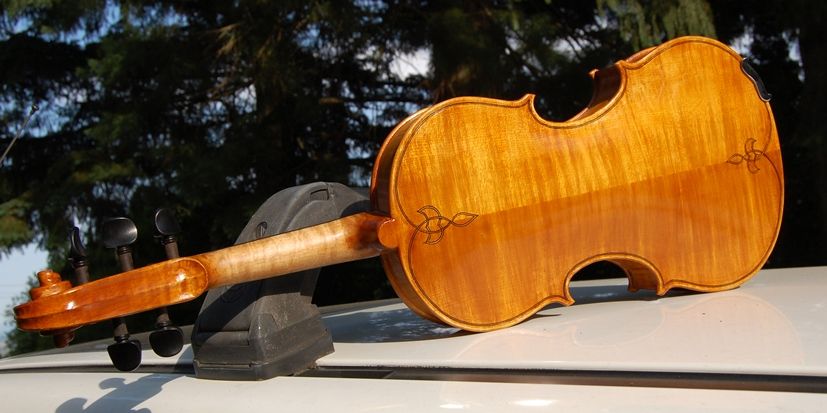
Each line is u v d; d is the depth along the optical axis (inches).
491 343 25.0
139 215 127.1
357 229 26.8
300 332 25.3
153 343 21.8
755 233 32.7
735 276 32.0
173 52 129.0
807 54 120.6
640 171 30.6
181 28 135.6
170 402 23.1
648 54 31.5
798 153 145.2
